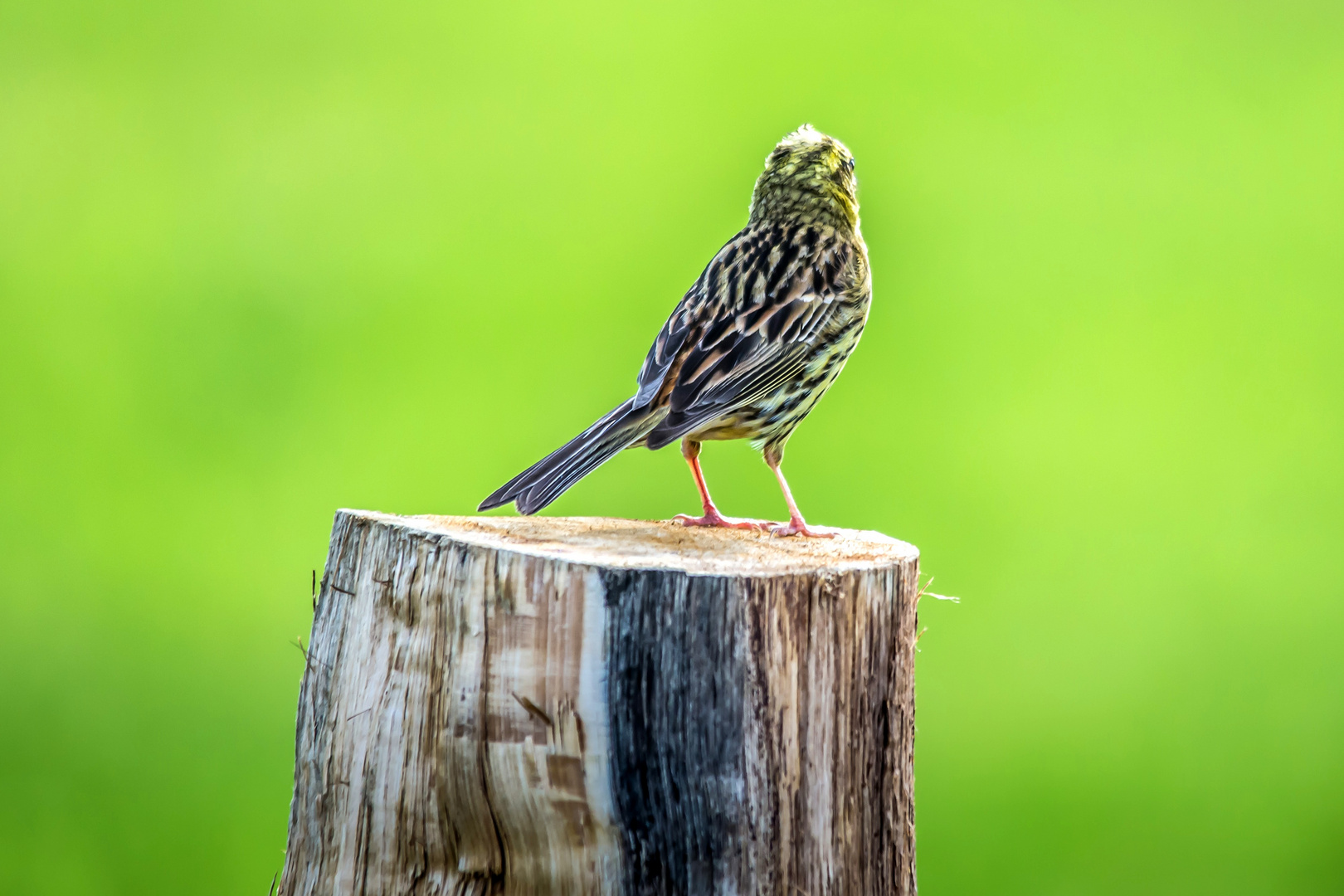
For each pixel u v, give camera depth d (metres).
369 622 5.58
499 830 5.39
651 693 5.26
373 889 5.50
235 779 12.66
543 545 5.60
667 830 5.29
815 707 5.46
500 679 5.30
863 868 5.71
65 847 11.38
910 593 5.86
